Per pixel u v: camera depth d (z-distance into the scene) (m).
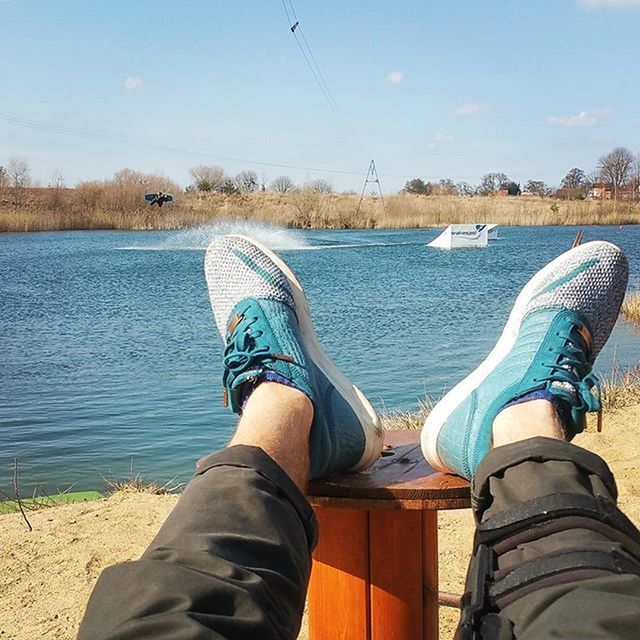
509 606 1.16
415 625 1.82
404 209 59.00
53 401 7.92
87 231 50.75
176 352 10.74
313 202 56.91
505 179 91.94
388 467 1.89
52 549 3.25
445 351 10.48
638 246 35.22
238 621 1.06
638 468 3.79
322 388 1.84
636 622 0.97
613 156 84.12
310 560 1.38
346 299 16.84
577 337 2.06
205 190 71.38
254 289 2.24
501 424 1.67
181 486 4.62
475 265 26.50
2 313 15.25
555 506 1.27
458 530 3.34
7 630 2.62
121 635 1.01
